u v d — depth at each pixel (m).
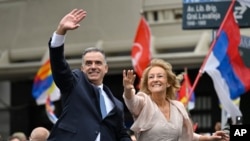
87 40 27.34
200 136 10.01
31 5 28.81
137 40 19.78
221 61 16.53
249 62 16.83
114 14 27.03
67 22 8.46
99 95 8.76
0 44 29.22
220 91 16.58
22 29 28.89
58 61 8.49
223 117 17.30
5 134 30.30
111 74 27.62
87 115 8.59
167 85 9.66
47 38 28.33
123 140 8.89
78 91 8.62
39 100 21.03
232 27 16.55
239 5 16.91
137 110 9.19
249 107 23.62
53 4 28.23
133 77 8.91
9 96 30.34
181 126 9.44
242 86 16.72
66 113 8.58
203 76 26.56
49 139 8.62
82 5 27.58
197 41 25.48
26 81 29.72
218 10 17.12
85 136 8.49
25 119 29.78
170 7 26.03
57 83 8.59
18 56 28.83
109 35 27.05
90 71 8.91
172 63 25.50
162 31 26.19
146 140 9.27
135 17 26.61
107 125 8.72
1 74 28.94
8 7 29.30
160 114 9.30
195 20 17.22
